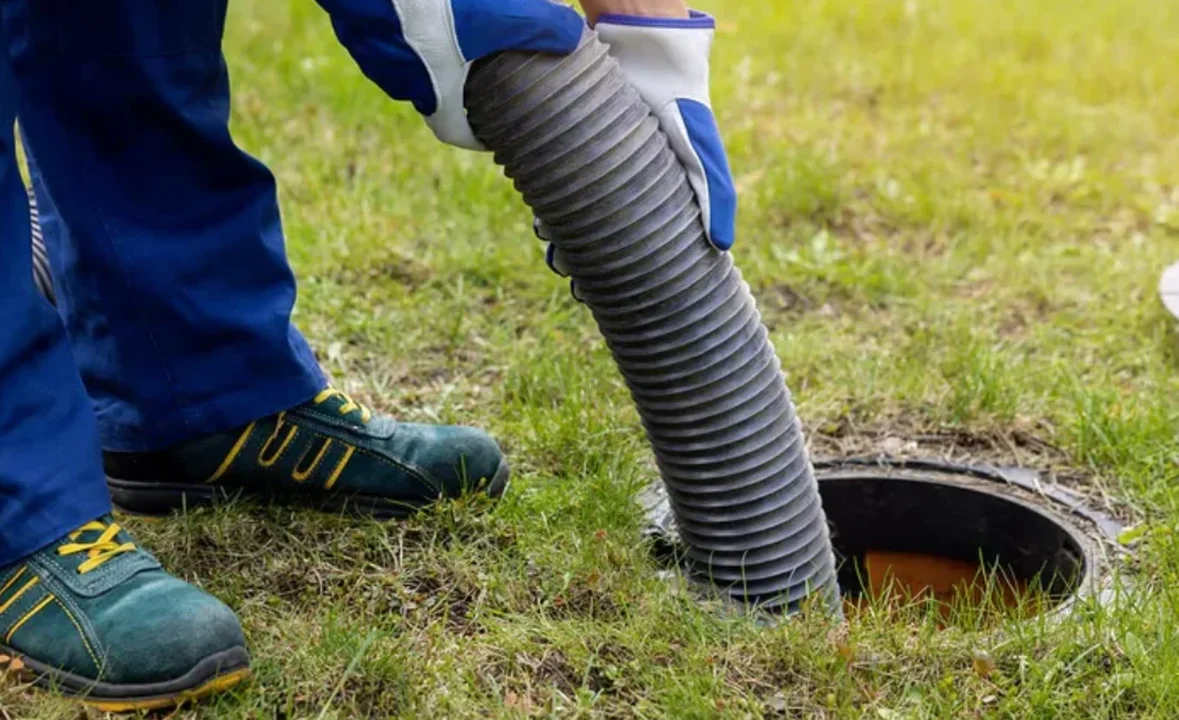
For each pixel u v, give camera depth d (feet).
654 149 6.89
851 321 11.60
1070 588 8.04
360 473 8.22
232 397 7.93
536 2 6.56
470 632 7.34
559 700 6.73
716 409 7.29
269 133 14.70
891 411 10.15
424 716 6.53
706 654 7.00
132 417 7.96
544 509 8.42
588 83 6.72
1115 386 10.30
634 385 7.40
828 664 6.90
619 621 7.38
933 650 7.06
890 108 16.63
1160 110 16.63
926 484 9.29
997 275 12.34
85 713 6.52
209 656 6.46
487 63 6.63
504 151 6.85
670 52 6.93
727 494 7.45
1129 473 9.12
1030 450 9.67
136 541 8.00
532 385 10.10
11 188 6.61
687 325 7.09
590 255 6.96
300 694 6.66
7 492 6.57
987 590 7.97
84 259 7.59
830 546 7.91
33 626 6.62
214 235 7.69
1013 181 14.51
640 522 8.38
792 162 14.30
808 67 17.88
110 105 7.29
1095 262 12.55
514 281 11.96
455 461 8.32
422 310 11.39
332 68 16.33
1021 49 18.93
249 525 8.13
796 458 7.55
